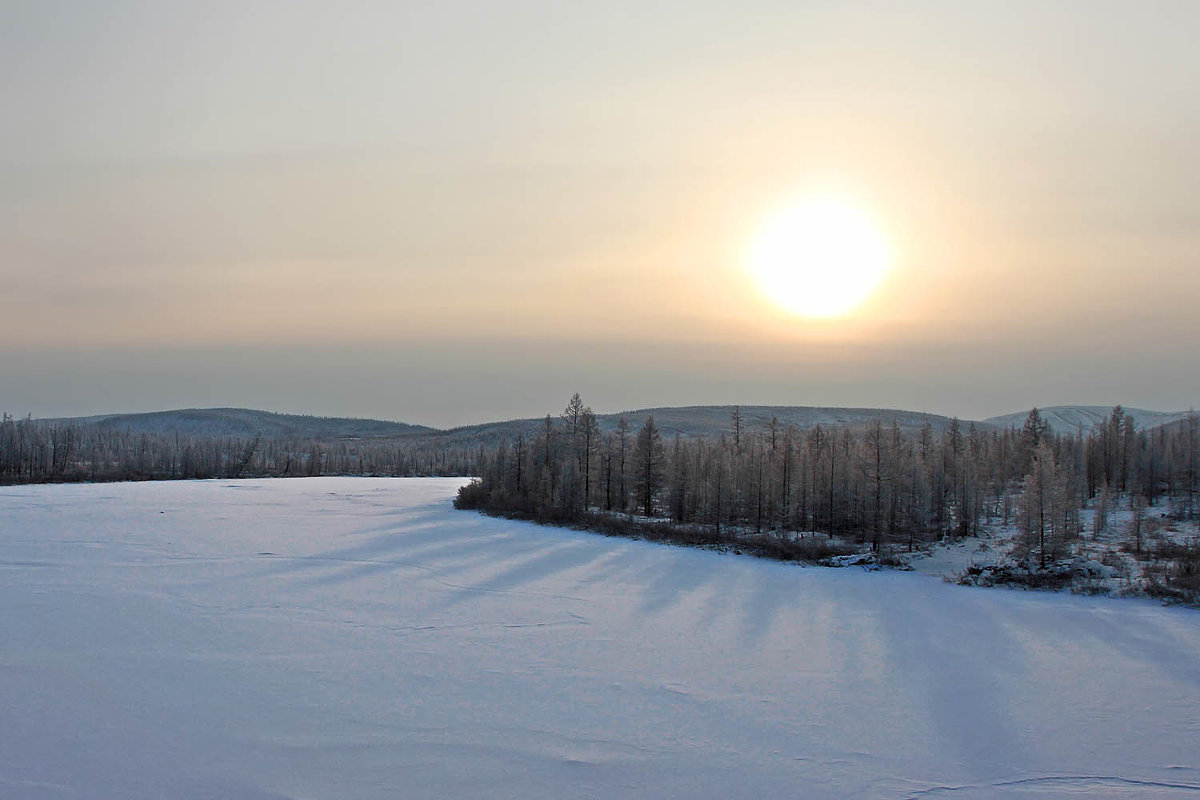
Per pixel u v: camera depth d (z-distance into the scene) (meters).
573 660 25.67
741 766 17.77
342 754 18.06
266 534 53.09
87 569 38.88
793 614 33.06
